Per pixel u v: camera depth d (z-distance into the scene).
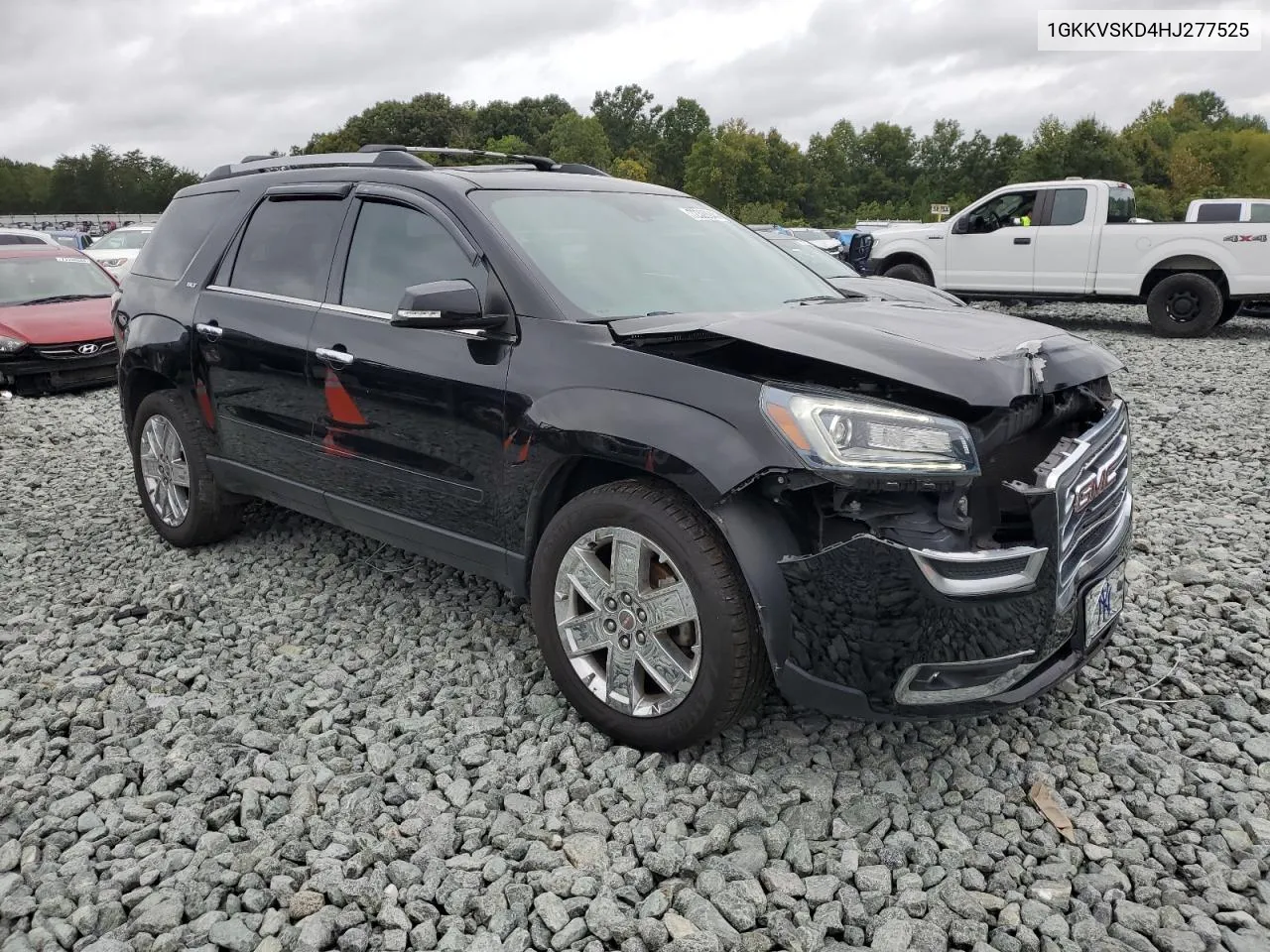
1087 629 2.96
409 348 3.55
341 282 3.94
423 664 3.71
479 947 2.31
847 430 2.60
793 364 2.92
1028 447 3.04
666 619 2.91
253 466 4.42
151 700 3.44
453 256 3.55
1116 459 3.13
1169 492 5.91
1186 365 10.72
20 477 6.59
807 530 2.76
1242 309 14.87
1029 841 2.70
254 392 4.25
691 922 2.38
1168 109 128.50
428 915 2.41
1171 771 3.00
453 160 4.40
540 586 3.20
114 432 8.14
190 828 2.71
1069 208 13.86
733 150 107.50
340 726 3.26
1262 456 6.72
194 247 4.75
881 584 2.60
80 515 5.70
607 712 3.10
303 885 2.52
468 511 3.46
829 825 2.76
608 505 2.96
